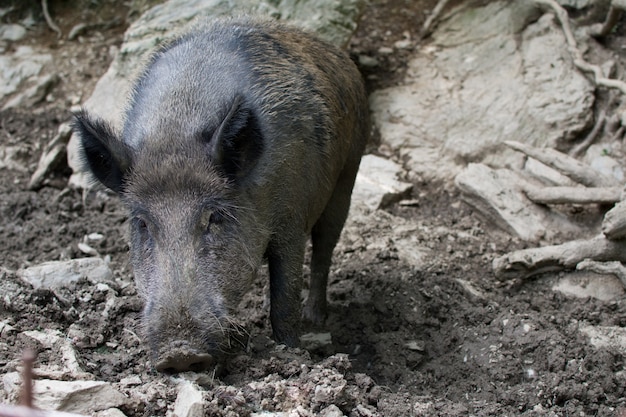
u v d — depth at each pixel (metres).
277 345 2.49
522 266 2.96
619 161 3.36
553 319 2.79
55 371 2.21
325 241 2.87
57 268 2.72
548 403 2.50
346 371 2.38
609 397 2.52
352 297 2.97
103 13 4.41
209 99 2.44
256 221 2.40
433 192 3.48
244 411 2.15
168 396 2.18
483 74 3.71
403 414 2.28
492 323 2.77
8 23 4.35
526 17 3.84
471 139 3.54
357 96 2.88
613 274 2.90
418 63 3.88
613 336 2.69
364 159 3.54
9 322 2.40
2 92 3.94
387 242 3.20
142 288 2.30
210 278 2.26
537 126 3.50
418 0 4.35
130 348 2.42
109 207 3.39
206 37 2.61
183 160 2.32
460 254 3.16
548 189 3.24
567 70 3.58
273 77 2.54
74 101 3.89
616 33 3.73
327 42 2.88
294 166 2.50
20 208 3.35
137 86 2.55
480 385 2.61
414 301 2.92
